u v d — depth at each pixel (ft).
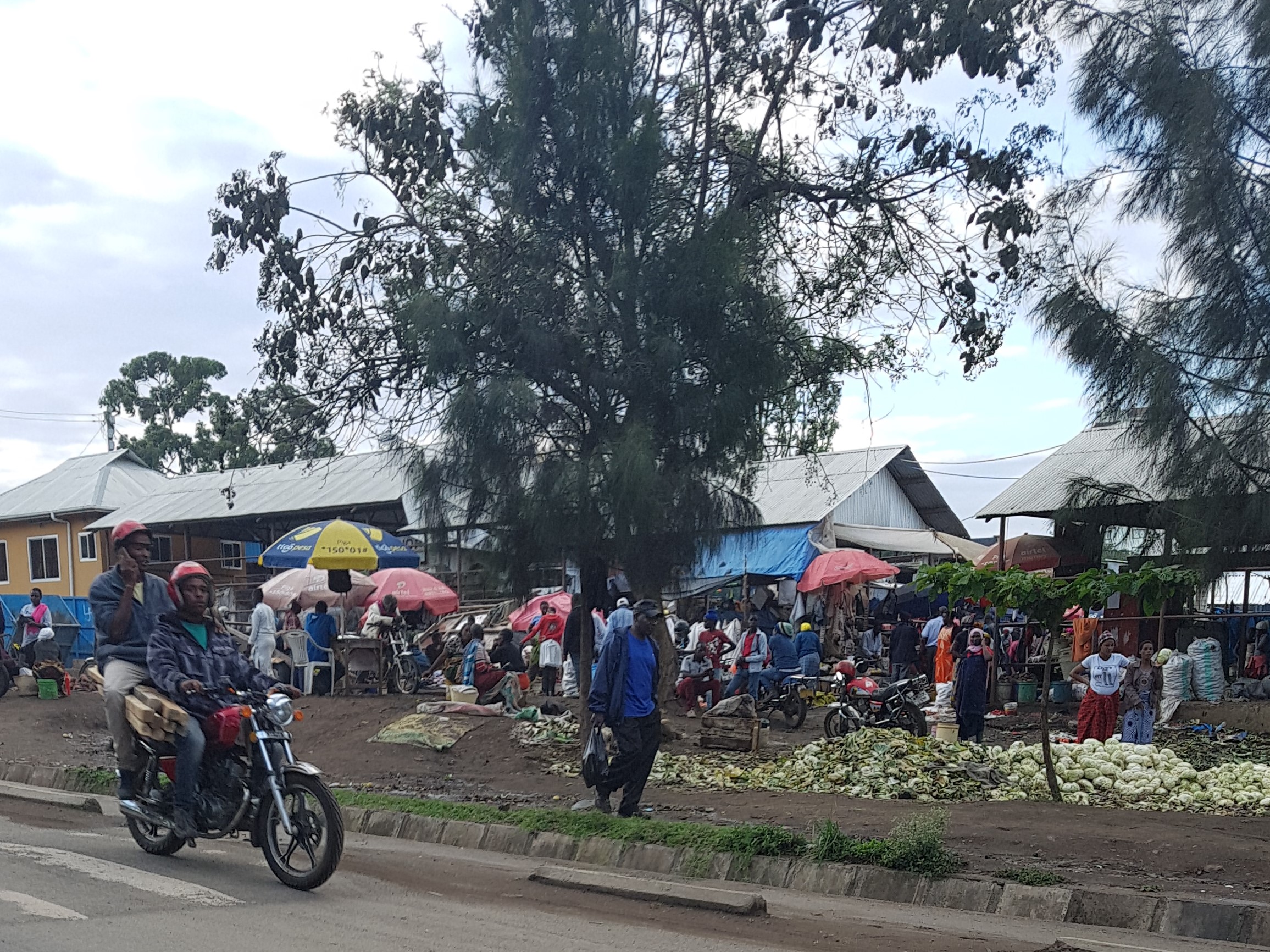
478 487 40.70
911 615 103.04
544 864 29.91
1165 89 36.06
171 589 26.53
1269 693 65.26
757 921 22.67
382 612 71.20
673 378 41.45
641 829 30.37
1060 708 70.85
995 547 79.25
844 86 47.73
